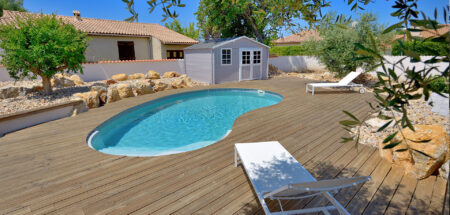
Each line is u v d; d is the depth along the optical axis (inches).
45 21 337.7
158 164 172.4
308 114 304.7
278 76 745.6
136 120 344.5
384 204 124.1
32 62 316.2
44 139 223.8
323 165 168.7
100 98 375.6
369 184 142.3
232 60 605.3
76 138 226.4
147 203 128.8
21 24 311.1
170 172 160.9
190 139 276.4
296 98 406.6
